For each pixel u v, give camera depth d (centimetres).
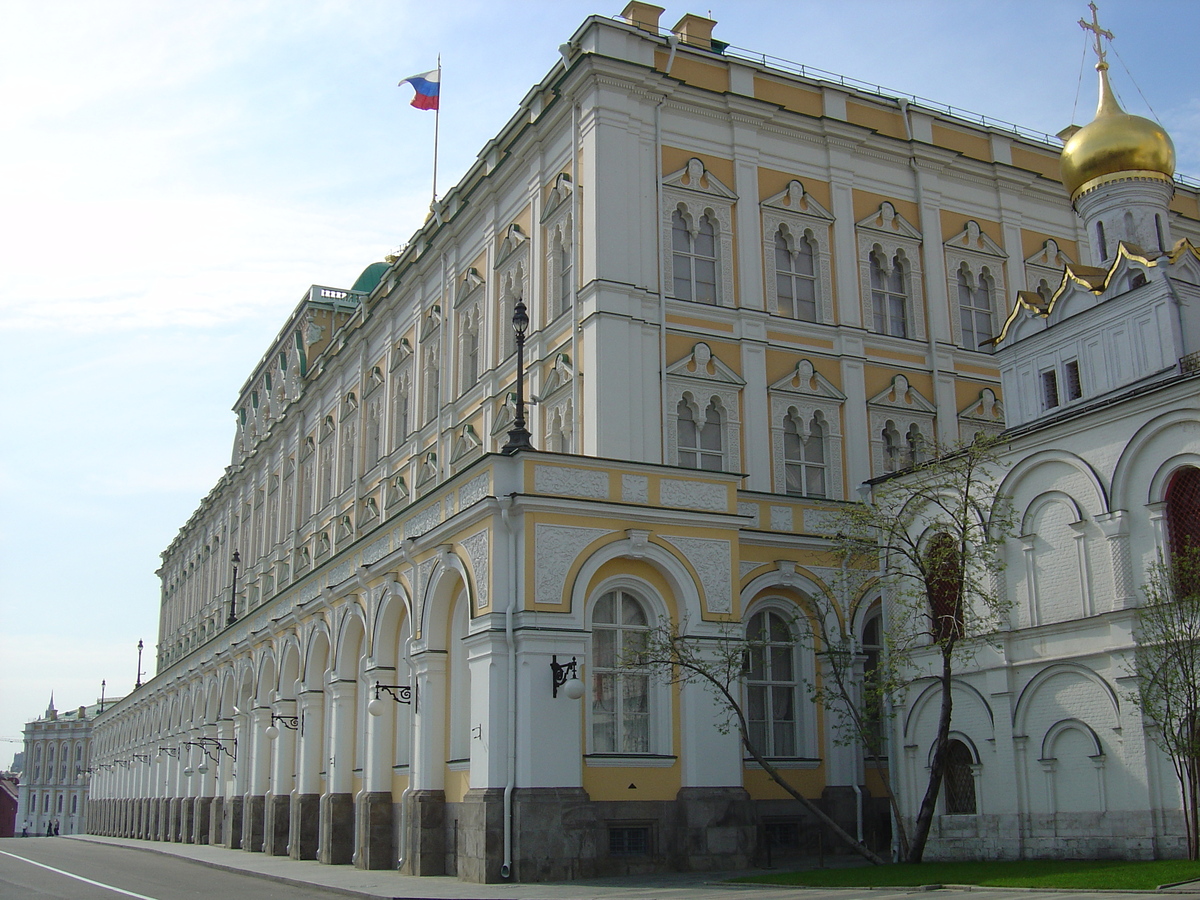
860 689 3231
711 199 3784
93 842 7006
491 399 4184
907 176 4219
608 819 2636
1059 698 2473
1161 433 2312
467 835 2597
